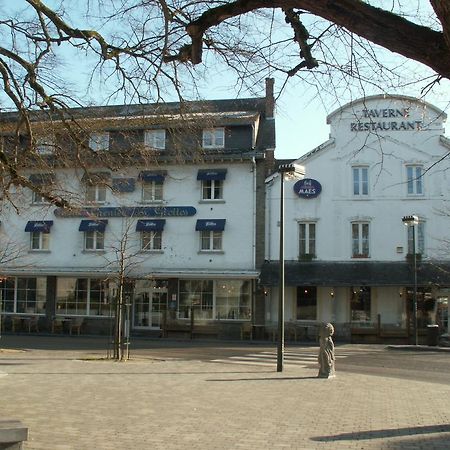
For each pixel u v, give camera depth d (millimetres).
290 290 33719
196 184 34812
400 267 32562
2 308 37000
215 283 34594
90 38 8141
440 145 32906
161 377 15336
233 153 34344
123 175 12008
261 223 34188
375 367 19578
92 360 19969
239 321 34062
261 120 36781
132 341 31453
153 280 35031
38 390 12547
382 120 33250
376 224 33281
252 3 5688
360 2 4934
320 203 33812
